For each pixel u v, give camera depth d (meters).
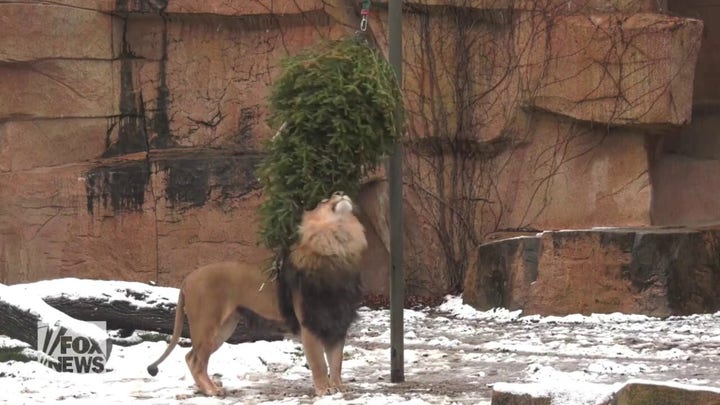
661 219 18.14
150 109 18.05
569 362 11.89
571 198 17.41
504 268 16.39
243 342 12.88
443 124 17.70
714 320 14.97
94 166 17.64
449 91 17.72
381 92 9.85
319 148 9.94
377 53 10.21
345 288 9.76
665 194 18.34
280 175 9.95
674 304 15.31
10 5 17.16
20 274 17.44
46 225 17.39
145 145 18.06
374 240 18.17
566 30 16.92
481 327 15.01
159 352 12.27
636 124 16.64
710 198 18.23
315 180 9.88
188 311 10.23
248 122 17.91
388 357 12.40
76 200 17.36
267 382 10.88
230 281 10.16
